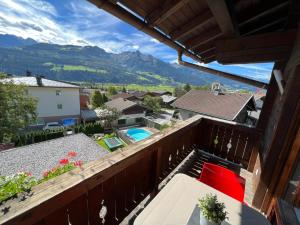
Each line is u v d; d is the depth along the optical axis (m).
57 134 14.77
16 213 0.69
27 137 13.39
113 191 1.32
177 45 2.22
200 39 2.03
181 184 1.34
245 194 2.14
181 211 1.10
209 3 1.13
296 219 1.14
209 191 1.29
